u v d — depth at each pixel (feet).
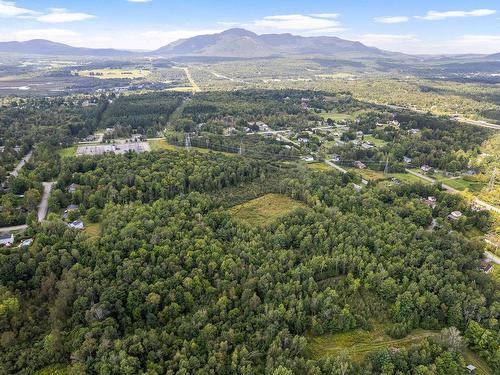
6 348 332.39
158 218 503.20
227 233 495.82
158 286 385.09
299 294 399.03
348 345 372.38
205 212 557.33
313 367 320.29
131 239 440.04
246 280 412.16
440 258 456.04
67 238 449.89
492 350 357.41
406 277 424.46
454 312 389.80
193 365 320.50
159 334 347.97
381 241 477.77
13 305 352.08
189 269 421.59
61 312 357.41
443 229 529.86
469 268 459.32
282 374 304.09
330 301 394.11
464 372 337.72
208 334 348.18
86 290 370.32
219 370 320.29
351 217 534.78
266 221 564.71
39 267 393.70
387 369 327.26
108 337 332.19
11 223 523.29
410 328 387.55
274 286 407.03
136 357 318.04
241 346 344.08
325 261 445.37
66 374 315.78
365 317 400.47
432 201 655.35
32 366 320.91
